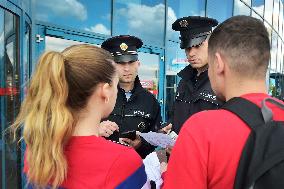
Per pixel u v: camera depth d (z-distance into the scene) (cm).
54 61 107
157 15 701
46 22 423
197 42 216
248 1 1191
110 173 105
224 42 103
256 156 88
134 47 256
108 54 120
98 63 112
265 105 96
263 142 89
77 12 493
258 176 86
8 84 272
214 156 93
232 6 1039
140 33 655
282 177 85
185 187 95
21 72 290
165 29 723
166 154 161
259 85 103
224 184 93
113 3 571
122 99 254
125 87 259
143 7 659
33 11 395
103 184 104
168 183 101
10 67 277
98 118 117
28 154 107
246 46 100
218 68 106
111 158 107
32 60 358
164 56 716
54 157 102
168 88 728
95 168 105
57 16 453
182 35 228
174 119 234
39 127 104
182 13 785
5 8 263
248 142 91
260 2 1331
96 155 107
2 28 264
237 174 90
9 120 265
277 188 85
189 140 97
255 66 101
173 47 751
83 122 112
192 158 95
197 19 218
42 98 105
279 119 97
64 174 104
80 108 110
